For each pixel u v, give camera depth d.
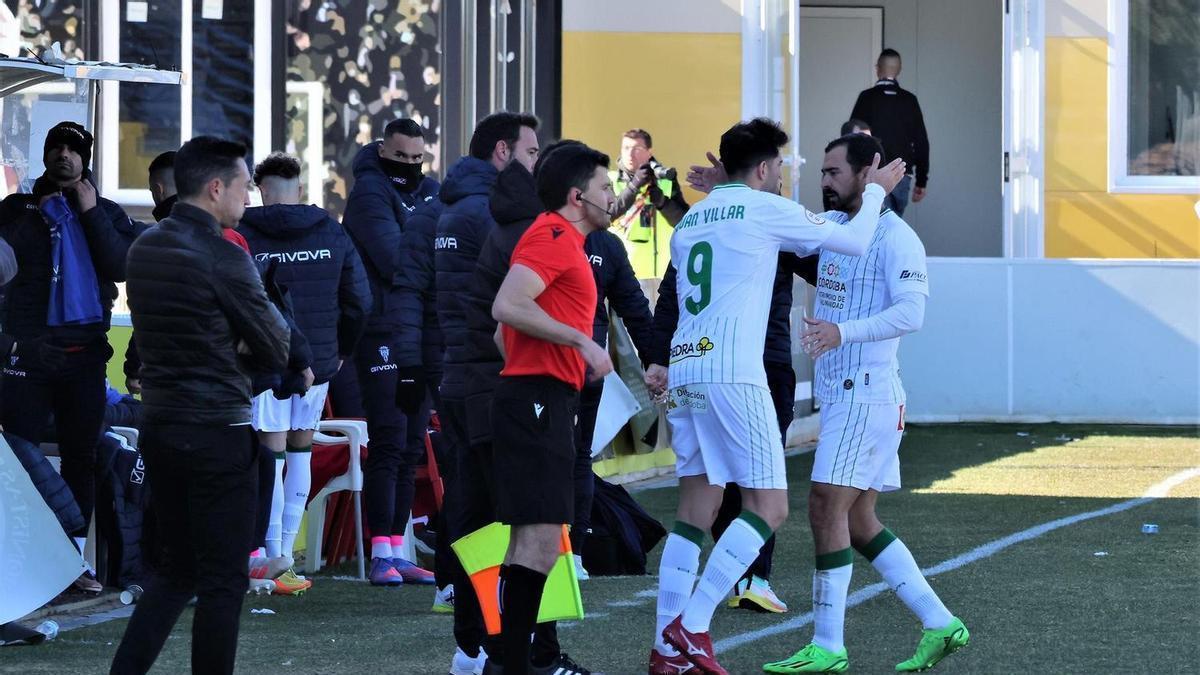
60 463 27.58
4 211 26.80
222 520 18.47
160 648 18.73
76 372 26.86
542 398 18.86
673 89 55.97
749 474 20.84
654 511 36.41
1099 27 58.59
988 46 67.50
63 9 45.16
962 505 36.22
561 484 18.92
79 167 26.84
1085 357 50.94
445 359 21.97
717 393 20.83
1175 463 42.62
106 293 27.30
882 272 21.27
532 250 18.70
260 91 45.91
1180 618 24.55
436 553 25.08
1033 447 45.78
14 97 31.53
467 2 47.31
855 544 22.05
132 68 26.55
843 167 21.56
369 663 22.28
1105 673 21.14
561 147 19.31
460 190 22.47
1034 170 58.88
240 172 18.70
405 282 26.17
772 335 25.88
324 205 46.72
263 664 22.20
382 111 46.84
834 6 67.75
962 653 22.42
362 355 29.48
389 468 29.17
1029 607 25.48
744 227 20.86
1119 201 59.03
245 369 18.67
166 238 18.38
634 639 23.89
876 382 21.27
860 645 23.19
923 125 59.00
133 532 27.27
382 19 46.69
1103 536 32.16
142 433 18.52
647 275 44.91
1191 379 50.66
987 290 51.03
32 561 23.80
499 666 19.80
